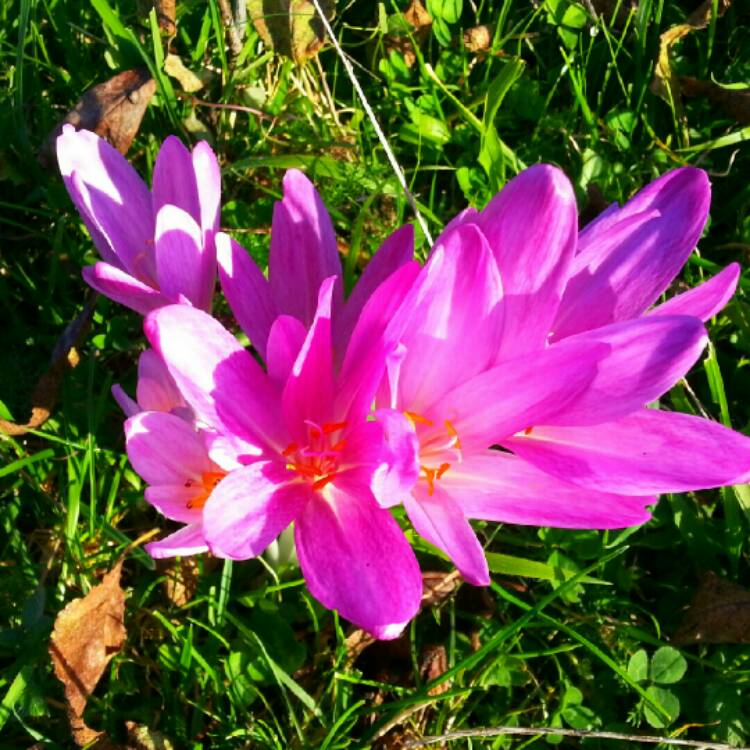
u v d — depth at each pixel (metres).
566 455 0.25
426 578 0.33
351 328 0.27
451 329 0.24
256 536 0.23
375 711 0.29
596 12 0.48
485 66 0.47
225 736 0.29
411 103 0.44
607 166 0.44
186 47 0.44
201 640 0.31
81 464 0.33
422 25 0.48
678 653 0.32
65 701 0.29
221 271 0.25
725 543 0.34
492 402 0.24
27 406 0.35
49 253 0.38
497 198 0.24
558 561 0.33
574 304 0.26
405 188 0.35
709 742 0.30
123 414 0.35
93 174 0.28
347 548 0.23
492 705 0.31
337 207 0.42
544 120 0.45
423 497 0.25
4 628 0.30
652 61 0.46
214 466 0.25
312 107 0.44
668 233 0.26
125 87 0.39
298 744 0.29
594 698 0.32
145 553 0.31
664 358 0.23
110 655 0.30
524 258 0.24
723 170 0.45
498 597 0.33
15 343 0.36
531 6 0.48
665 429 0.25
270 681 0.30
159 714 0.30
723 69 0.48
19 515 0.33
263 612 0.31
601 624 0.32
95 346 0.35
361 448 0.24
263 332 0.26
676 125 0.45
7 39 0.42
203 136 0.42
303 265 0.28
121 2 0.43
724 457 0.24
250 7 0.41
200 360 0.23
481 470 0.25
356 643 0.32
